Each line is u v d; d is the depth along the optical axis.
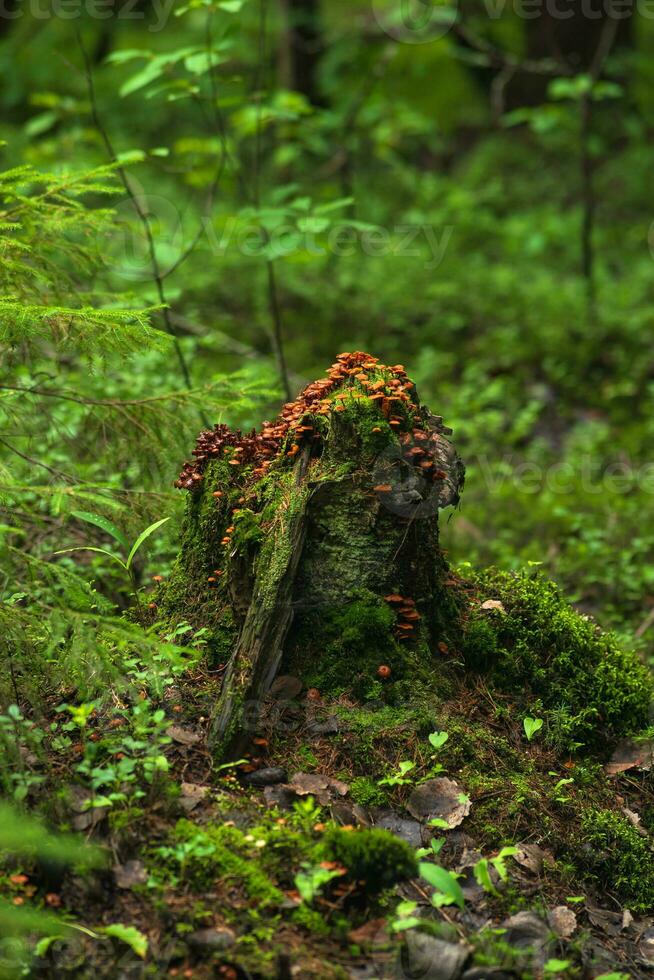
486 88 16.20
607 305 10.16
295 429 3.63
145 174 11.79
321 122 8.77
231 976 2.61
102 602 3.18
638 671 4.14
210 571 3.75
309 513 3.53
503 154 15.10
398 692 3.52
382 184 13.84
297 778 3.23
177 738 3.26
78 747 3.19
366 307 9.72
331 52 13.17
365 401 3.52
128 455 4.19
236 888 2.83
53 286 3.88
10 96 13.07
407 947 2.77
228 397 4.33
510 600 4.04
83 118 11.68
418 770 3.35
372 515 3.50
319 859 2.92
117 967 2.61
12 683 3.12
